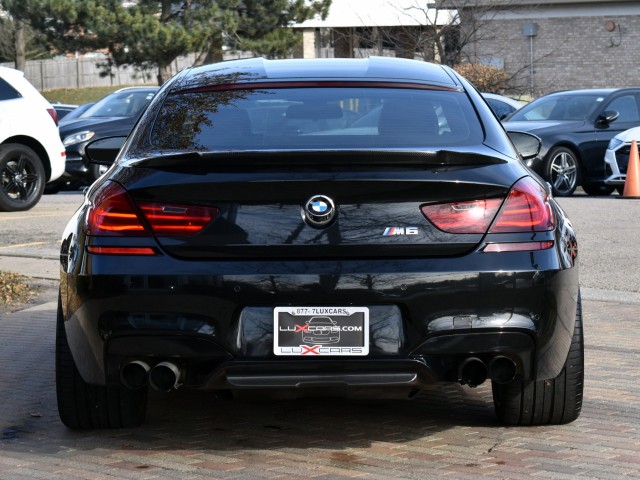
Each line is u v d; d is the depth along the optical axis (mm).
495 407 6574
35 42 51844
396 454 6074
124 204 5660
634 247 14492
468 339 5578
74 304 5805
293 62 7207
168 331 5555
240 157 5555
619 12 48594
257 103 6477
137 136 6371
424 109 6426
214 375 5586
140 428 6668
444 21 45812
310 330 5543
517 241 5641
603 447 6164
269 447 6242
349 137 6133
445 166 5672
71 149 23266
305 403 7273
